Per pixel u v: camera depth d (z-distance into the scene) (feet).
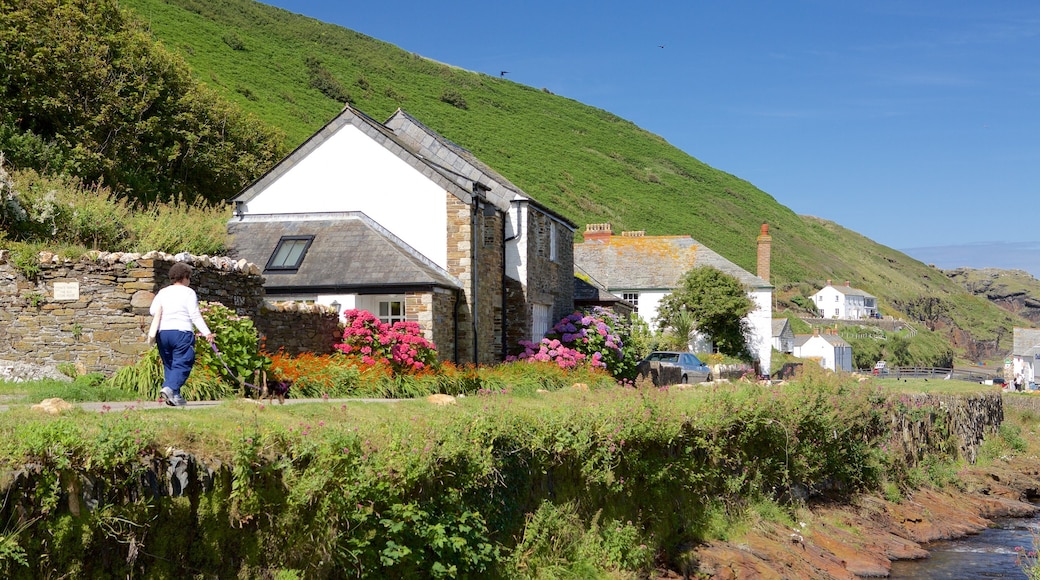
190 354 35.19
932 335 379.14
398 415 35.04
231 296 52.70
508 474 36.06
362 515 27.27
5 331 46.73
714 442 52.75
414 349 60.75
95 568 21.48
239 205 84.69
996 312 569.23
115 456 22.22
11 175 67.67
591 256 172.76
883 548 60.75
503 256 89.15
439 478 31.73
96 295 46.65
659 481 46.34
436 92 393.91
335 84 324.19
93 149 117.50
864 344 319.06
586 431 41.32
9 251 47.37
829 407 67.77
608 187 356.59
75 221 65.16
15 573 19.65
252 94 268.82
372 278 72.69
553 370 76.54
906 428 84.12
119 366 46.01
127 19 139.23
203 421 27.99
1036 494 91.66
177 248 70.03
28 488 20.43
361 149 82.38
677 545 46.65
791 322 317.63
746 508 54.54
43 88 114.42
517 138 376.07
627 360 97.35
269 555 25.57
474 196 80.07
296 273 74.43
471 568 31.76
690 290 159.53
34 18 117.19
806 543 54.85
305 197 83.46
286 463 26.30
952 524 71.61
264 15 381.40
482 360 81.82
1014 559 61.05
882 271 513.86
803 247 435.53
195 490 24.17
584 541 39.27
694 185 412.57
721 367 119.34
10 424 22.98
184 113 137.90
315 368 50.88
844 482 69.15
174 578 23.09
